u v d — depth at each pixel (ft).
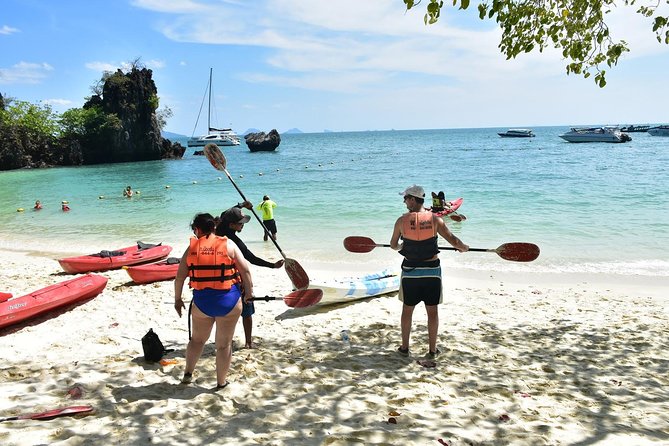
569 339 20.33
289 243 44.52
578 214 54.08
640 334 20.98
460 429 11.70
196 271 12.91
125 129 219.82
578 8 20.67
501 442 11.13
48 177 142.92
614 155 153.58
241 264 13.43
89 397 13.20
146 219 61.11
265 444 10.69
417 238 16.12
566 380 15.80
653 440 11.35
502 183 85.25
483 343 19.66
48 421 11.59
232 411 12.63
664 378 16.05
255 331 21.07
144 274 30.09
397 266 36.42
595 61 20.93
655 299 27.55
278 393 13.97
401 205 64.49
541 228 47.47
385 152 227.20
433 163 144.77
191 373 14.23
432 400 13.69
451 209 53.88
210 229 13.24
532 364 17.33
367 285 27.81
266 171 136.26
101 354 17.39
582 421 12.50
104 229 54.70
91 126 214.90
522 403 13.64
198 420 11.95
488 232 46.39
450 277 32.89
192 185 104.37
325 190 84.43
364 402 13.37
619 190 70.59
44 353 17.66
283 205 66.85
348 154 217.15
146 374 14.94
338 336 20.53
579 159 141.18
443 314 24.54
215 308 12.87
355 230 49.80
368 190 82.48
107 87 218.79
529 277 32.65
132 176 138.92
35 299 23.17
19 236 51.80
